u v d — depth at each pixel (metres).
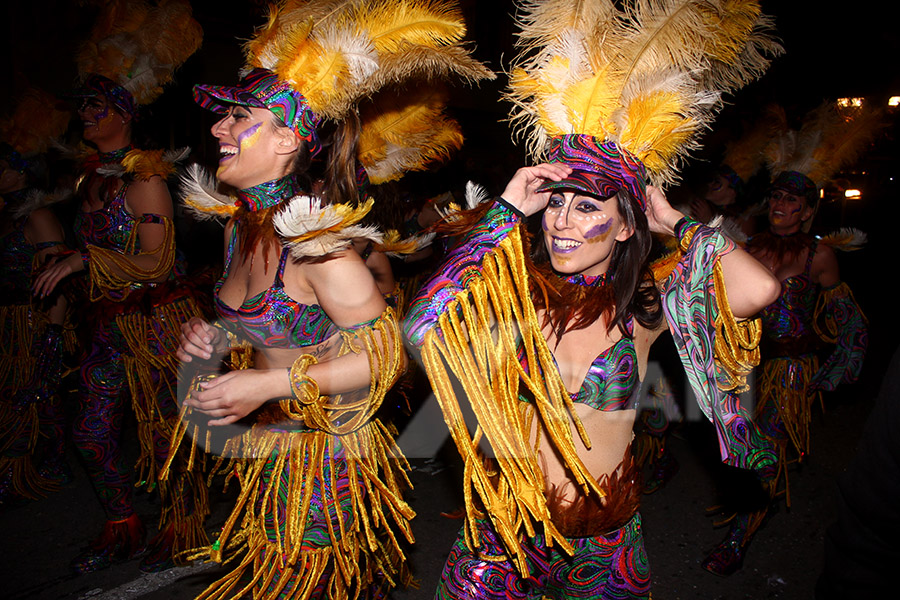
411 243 2.88
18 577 2.91
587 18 1.79
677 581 3.04
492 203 1.82
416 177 4.95
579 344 1.78
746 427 1.79
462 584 1.82
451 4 1.89
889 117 3.38
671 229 1.85
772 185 3.45
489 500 1.68
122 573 2.96
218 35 6.59
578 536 1.74
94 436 2.93
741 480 3.08
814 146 3.32
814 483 4.13
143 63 3.16
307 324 1.89
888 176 13.48
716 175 4.19
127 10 3.15
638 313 1.80
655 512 3.69
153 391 2.93
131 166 2.92
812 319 3.37
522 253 1.74
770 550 3.33
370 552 2.23
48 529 3.36
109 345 2.94
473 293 1.71
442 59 1.90
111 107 3.01
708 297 1.74
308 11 1.90
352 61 1.82
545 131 1.87
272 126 1.87
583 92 1.76
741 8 1.74
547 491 1.75
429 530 3.37
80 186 3.09
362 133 2.42
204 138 6.52
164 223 2.99
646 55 1.74
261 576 1.93
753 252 3.45
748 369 1.74
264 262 1.88
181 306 3.01
